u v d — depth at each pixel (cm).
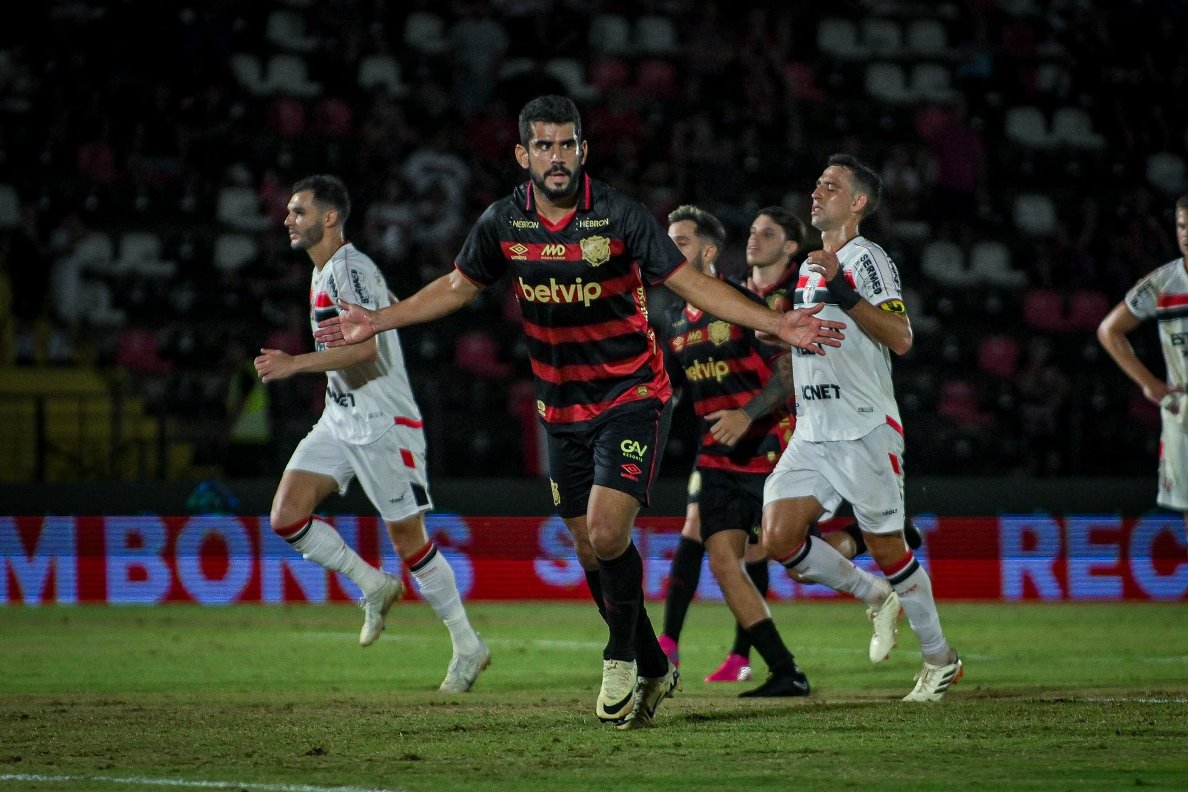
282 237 6531
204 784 1681
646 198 6950
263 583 4969
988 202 7519
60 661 3266
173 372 6316
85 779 1717
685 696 2622
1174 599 5016
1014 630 4028
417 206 6806
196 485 5147
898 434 2503
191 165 7062
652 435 2106
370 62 7600
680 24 8050
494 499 5162
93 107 7106
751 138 7369
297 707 2367
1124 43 8194
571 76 7712
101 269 6650
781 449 2769
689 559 3005
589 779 1709
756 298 2842
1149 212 7531
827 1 8206
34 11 7312
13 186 6869
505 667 3169
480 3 7669
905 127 7738
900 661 3316
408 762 1822
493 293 6575
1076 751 1886
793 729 2086
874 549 2497
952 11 8300
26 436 5897
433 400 5519
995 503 5191
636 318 2095
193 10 7331
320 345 2828
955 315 6888
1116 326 3478
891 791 1634
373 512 5081
